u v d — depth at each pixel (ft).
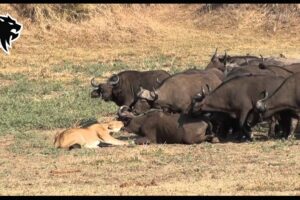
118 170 116.78
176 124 138.51
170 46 307.17
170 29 342.23
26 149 136.15
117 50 296.30
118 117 144.77
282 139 141.49
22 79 231.71
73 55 282.36
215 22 358.84
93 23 318.04
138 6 356.59
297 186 103.60
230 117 144.05
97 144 136.15
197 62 265.75
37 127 161.89
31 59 272.10
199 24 360.89
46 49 289.12
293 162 119.24
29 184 108.47
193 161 122.11
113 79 168.96
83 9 318.24
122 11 336.90
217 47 304.30
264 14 353.51
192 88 151.84
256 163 119.34
